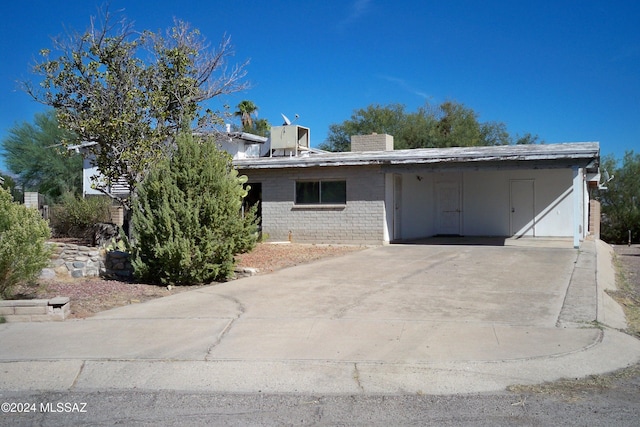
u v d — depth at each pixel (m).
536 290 10.52
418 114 53.03
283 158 21.09
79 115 16.86
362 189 19.78
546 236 22.00
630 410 5.46
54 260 13.43
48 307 8.86
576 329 7.78
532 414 5.39
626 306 10.56
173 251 11.57
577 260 14.59
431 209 23.42
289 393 6.00
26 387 6.33
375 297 10.08
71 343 7.63
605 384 6.10
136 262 12.27
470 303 9.47
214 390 6.12
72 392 6.17
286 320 8.55
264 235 18.17
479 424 5.19
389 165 19.38
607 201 39.47
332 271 13.21
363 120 53.69
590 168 22.20
